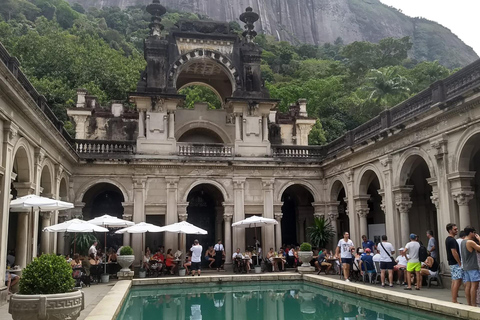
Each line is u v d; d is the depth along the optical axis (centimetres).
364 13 17350
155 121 2462
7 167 1237
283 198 2922
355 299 1353
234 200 2483
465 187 1433
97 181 2355
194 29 2603
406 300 1116
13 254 1938
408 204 1802
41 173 1712
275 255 2309
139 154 2414
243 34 2719
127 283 1623
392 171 1867
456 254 1027
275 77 7844
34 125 1485
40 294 788
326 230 2398
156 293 1577
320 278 1666
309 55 10331
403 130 1730
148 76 2481
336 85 6269
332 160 2414
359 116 5597
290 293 1523
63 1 9844
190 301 1369
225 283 1809
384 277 1469
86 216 2706
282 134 3262
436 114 1512
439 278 1432
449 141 1497
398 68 6256
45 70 4859
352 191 2233
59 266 827
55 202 1408
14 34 5728
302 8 16525
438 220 1554
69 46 5219
